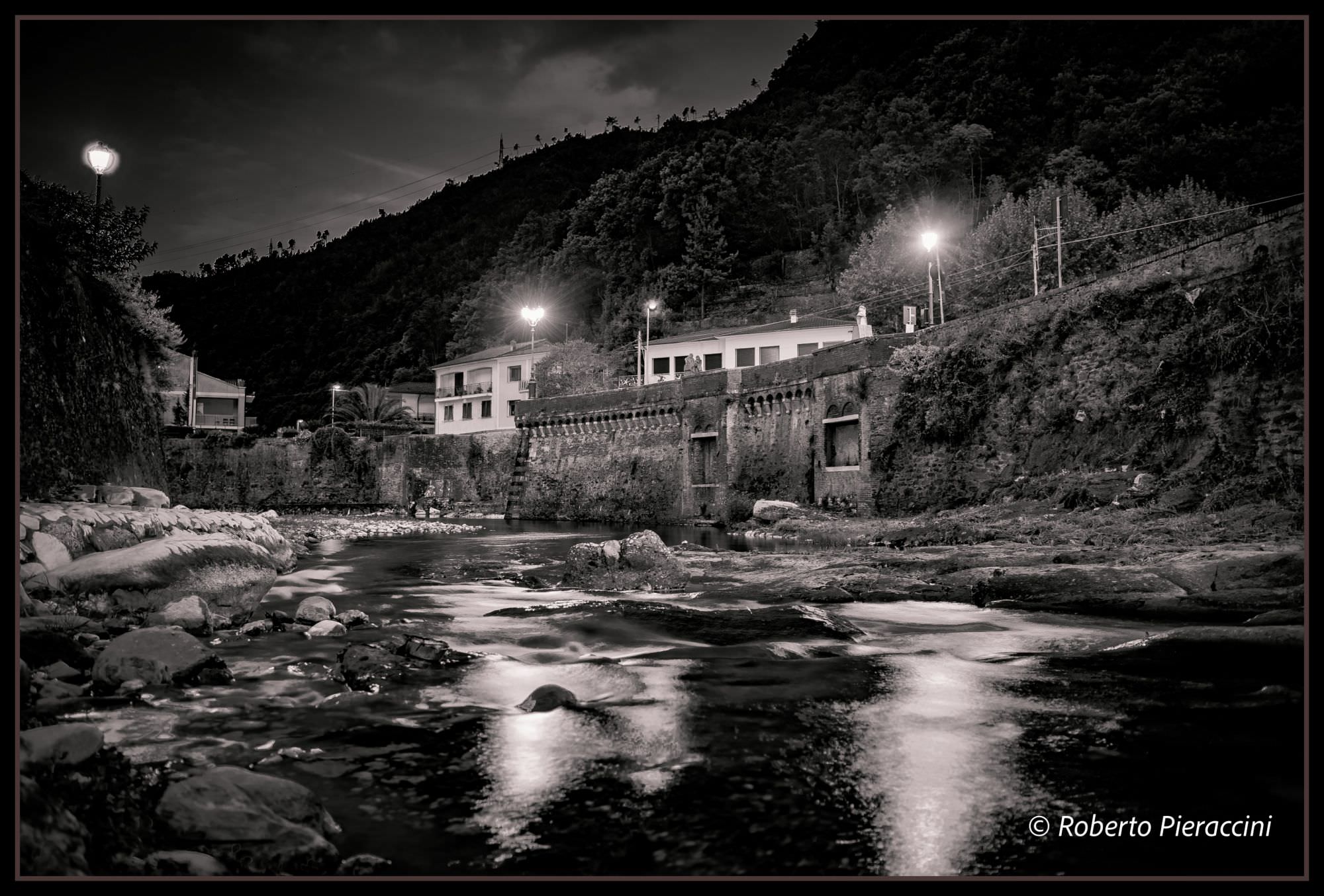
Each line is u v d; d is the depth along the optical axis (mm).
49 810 4496
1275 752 7066
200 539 16719
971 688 9414
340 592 19062
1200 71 96688
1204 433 22672
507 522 55469
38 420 17531
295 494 70688
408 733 7656
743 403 46312
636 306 94000
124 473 24484
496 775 6543
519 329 104812
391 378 118500
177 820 5023
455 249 156750
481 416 81625
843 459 38906
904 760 6898
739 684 9703
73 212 24109
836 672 10328
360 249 173750
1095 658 10836
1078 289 27438
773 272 100250
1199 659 9945
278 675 9828
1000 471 29594
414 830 5469
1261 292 21531
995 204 90188
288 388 124625
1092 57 112188
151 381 29672
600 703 8797
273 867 4781
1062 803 5988
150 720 7777
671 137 133375
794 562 22156
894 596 16188
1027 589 15328
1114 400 25688
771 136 117562
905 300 56500
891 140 105875
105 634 11102
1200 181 83625
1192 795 6113
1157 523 20672
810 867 4992
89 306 21953
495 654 11445
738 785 6320
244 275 163500
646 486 52344
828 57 150375
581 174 177375
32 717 7391
